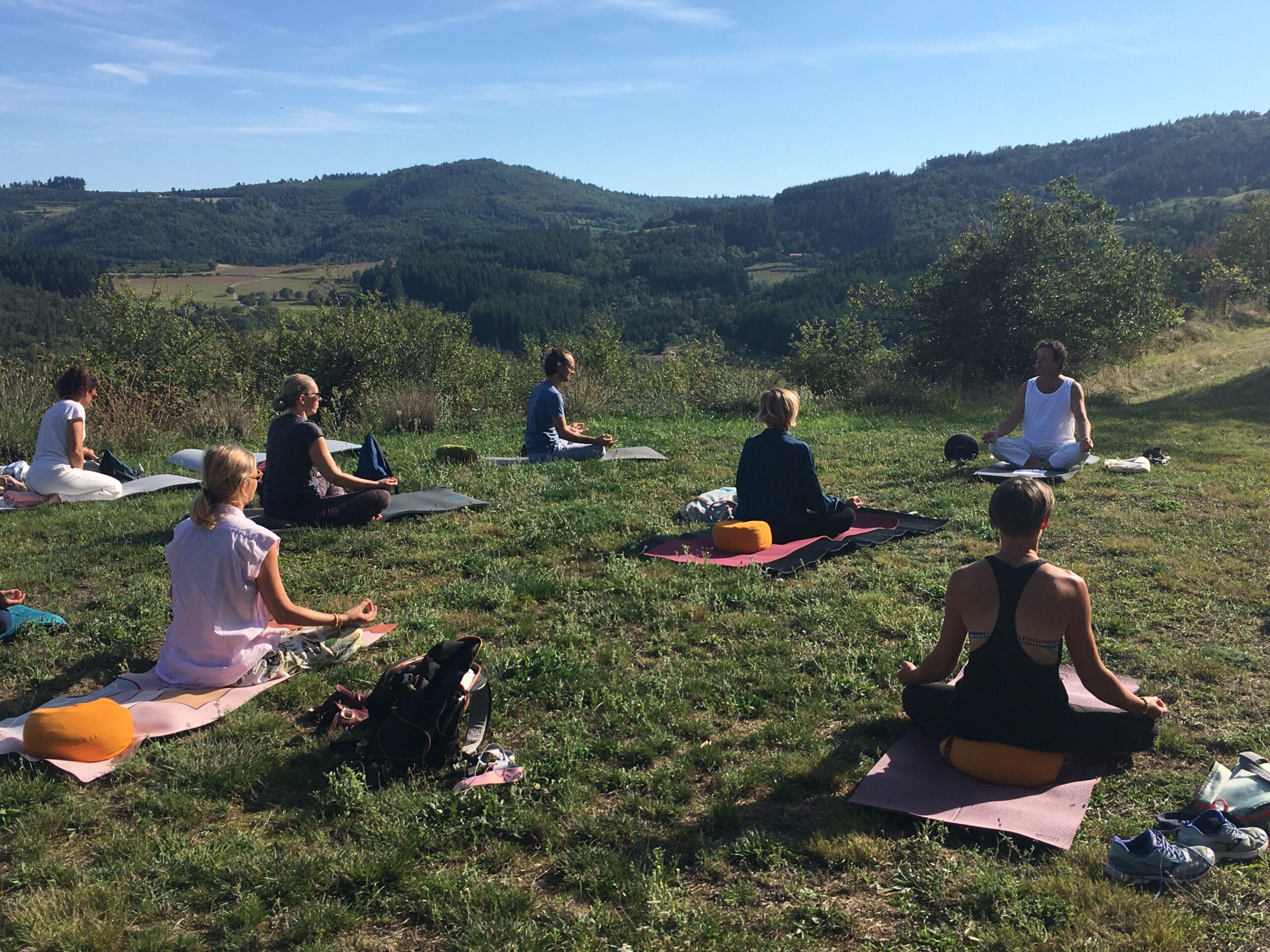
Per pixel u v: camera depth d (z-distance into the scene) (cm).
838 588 530
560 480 837
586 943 235
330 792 309
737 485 664
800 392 1670
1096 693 314
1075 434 881
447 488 783
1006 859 273
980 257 1981
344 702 378
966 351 1984
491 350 1948
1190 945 231
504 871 274
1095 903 247
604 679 409
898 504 759
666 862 277
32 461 822
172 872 266
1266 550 585
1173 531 642
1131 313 1889
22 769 322
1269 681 396
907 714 357
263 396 1491
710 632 469
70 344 1473
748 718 377
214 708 375
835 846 278
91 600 516
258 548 393
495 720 371
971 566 320
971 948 236
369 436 715
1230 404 1355
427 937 244
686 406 1510
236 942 239
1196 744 343
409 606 499
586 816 297
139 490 788
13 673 420
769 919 248
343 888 263
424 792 311
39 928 241
